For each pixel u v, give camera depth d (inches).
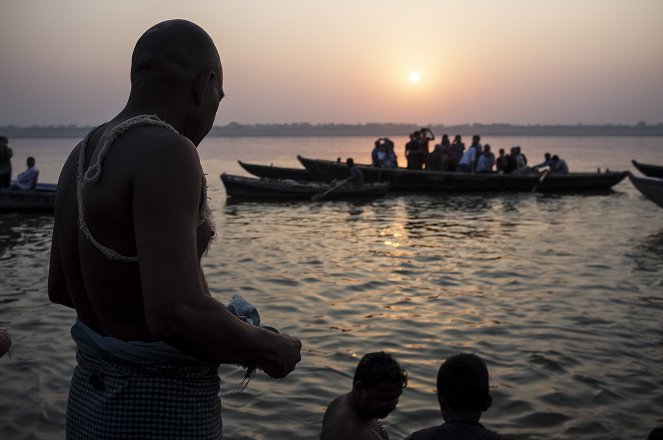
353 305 390.0
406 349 309.6
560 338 325.7
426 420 234.5
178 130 65.0
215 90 67.1
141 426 57.8
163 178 55.3
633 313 370.6
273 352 58.4
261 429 227.0
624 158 2984.7
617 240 626.5
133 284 58.0
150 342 58.7
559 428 230.2
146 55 63.9
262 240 633.6
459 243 615.5
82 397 61.6
